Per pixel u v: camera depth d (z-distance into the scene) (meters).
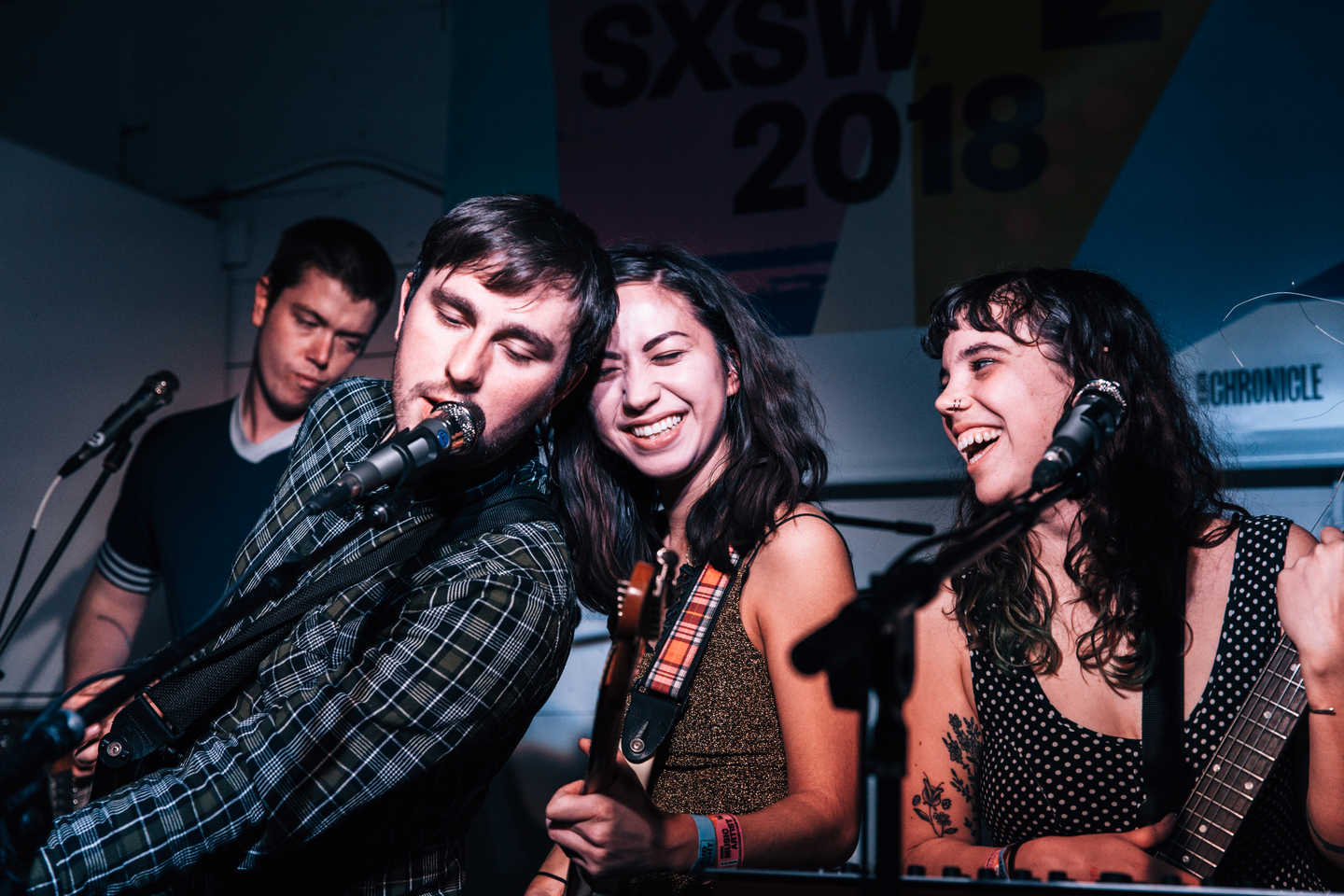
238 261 3.49
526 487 1.44
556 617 1.30
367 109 3.41
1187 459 1.50
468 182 3.16
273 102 3.52
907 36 2.84
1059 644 1.45
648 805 1.16
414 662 1.20
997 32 2.77
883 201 2.82
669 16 3.03
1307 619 1.24
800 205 2.88
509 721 1.31
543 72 3.13
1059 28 2.72
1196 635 1.39
